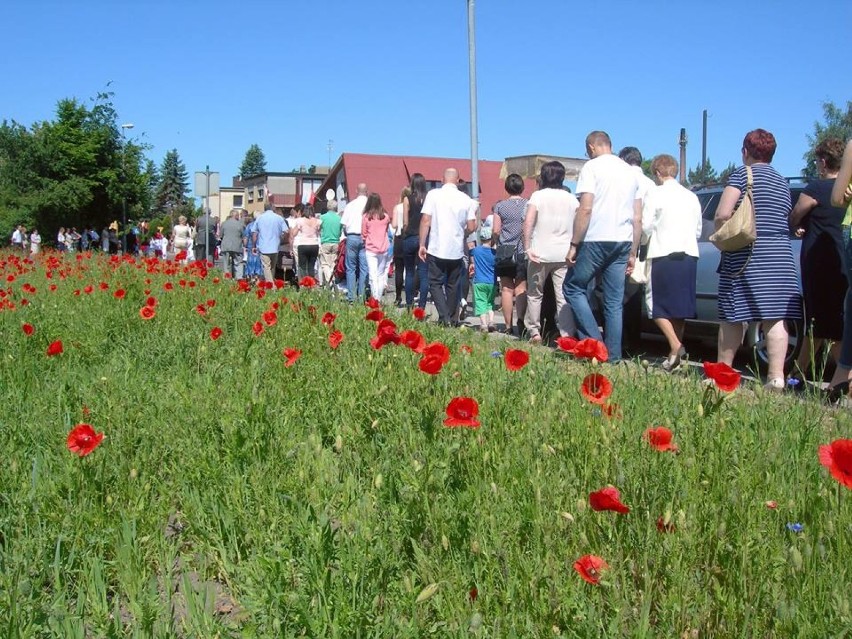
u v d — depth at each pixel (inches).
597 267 333.4
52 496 151.6
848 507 128.3
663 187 335.9
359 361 225.8
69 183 2466.8
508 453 152.4
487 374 208.2
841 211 286.0
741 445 152.9
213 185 1245.1
